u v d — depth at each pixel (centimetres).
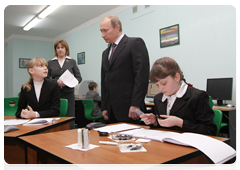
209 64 329
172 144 89
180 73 120
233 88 300
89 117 418
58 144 93
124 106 184
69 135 111
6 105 237
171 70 113
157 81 116
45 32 741
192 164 78
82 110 503
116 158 71
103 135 108
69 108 270
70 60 299
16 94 757
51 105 196
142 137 102
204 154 80
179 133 107
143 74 178
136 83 176
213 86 307
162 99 132
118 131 120
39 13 552
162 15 402
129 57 184
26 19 600
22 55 772
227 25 306
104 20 187
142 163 66
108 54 199
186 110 119
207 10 331
